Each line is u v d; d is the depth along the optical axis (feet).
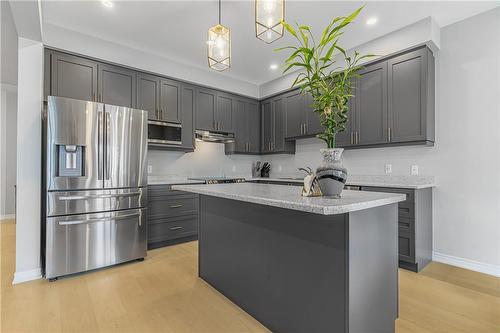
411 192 8.56
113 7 8.34
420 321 5.71
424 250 9.02
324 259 4.49
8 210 16.65
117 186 9.00
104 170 8.71
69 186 8.04
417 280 7.84
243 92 15.39
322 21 9.09
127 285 7.50
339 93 4.72
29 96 7.99
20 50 7.89
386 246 4.99
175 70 12.48
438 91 9.54
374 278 4.68
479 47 8.68
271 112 15.52
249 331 5.51
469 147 8.85
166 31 9.84
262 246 5.82
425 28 8.92
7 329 5.38
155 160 13.04
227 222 6.95
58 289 7.20
